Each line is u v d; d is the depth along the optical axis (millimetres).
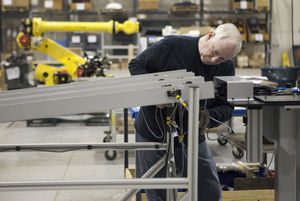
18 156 4746
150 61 2256
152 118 2264
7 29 8398
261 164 3076
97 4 8648
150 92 1574
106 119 6230
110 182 1630
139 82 1749
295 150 2240
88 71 5359
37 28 5387
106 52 7688
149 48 2289
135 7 8484
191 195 1645
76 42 7535
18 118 1490
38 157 4707
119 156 4727
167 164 1989
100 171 4203
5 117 1484
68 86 1832
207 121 2006
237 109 3008
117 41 7531
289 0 8648
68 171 4211
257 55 8359
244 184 2855
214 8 8734
